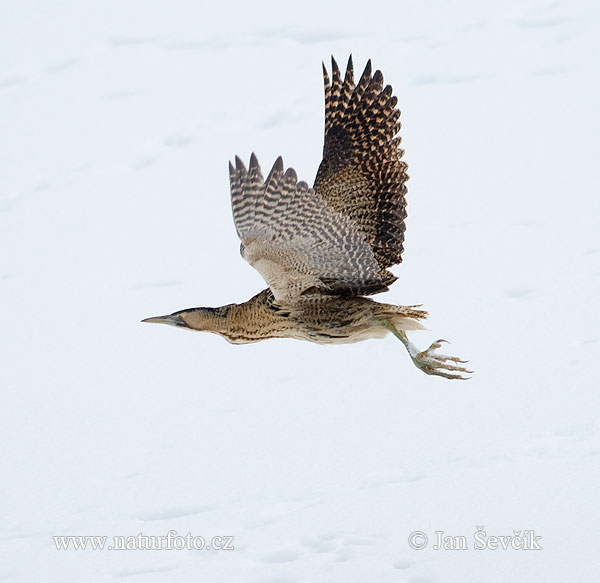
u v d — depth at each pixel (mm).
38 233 22250
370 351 15086
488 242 18609
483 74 27141
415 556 10547
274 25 32656
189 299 18625
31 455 14094
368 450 12852
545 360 14227
